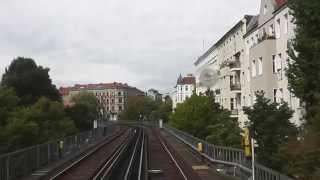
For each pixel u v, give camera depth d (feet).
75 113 275.80
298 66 72.38
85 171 124.57
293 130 90.22
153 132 383.45
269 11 167.22
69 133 198.49
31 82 261.65
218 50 311.88
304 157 60.13
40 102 195.93
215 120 229.45
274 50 156.35
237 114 232.73
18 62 267.80
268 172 69.51
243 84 232.32
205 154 145.69
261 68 162.20
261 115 94.73
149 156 175.01
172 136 298.15
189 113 238.07
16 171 99.66
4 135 131.23
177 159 157.38
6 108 147.74
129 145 244.22
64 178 110.73
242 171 95.40
